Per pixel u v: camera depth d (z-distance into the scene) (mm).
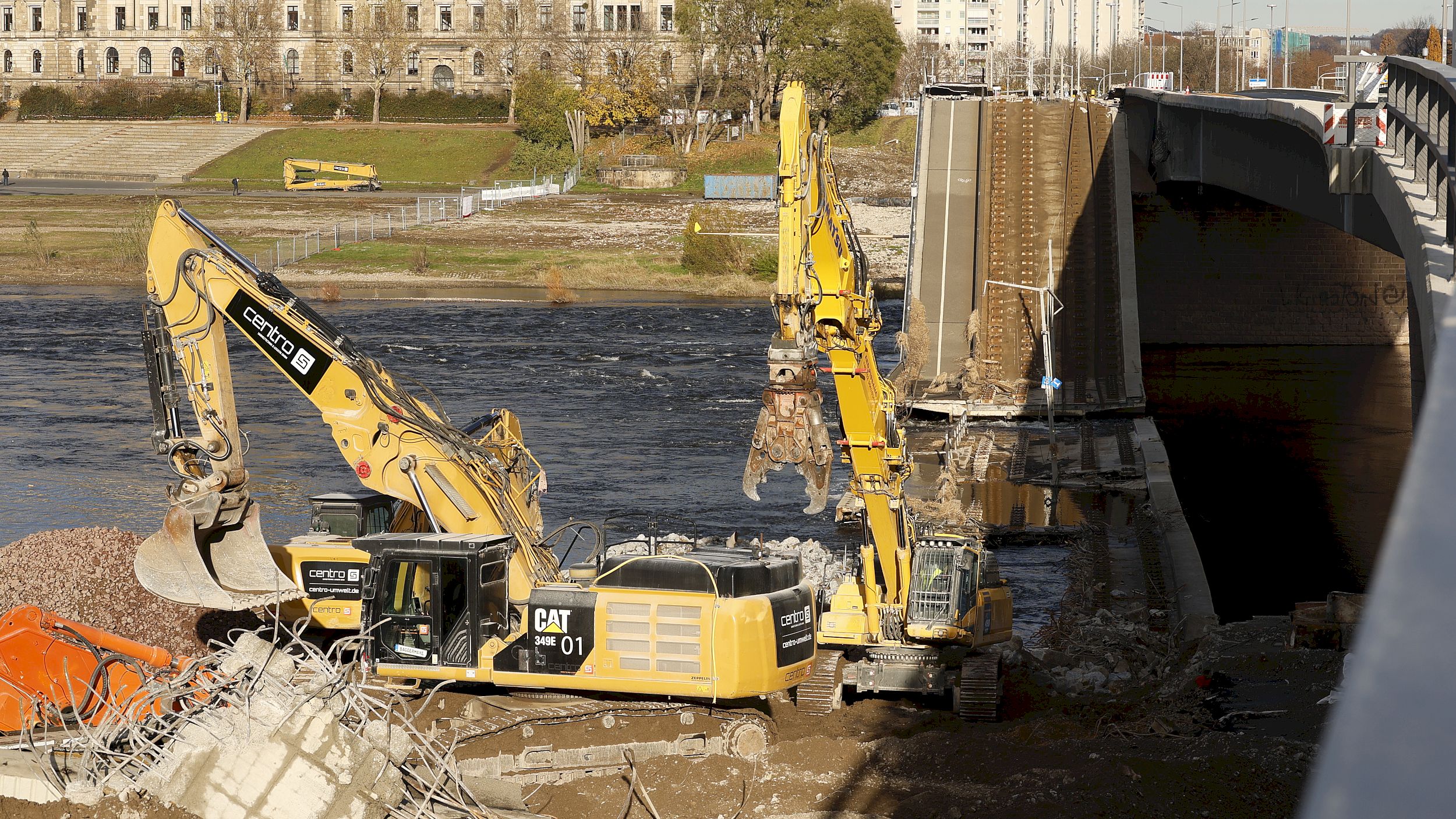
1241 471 66812
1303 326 118500
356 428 27938
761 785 23031
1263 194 65750
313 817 18609
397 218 176250
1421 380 33062
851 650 30859
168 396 26484
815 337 26406
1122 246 84375
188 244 26766
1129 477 60125
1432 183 34312
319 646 31188
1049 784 21625
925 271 86750
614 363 97000
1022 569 47094
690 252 151000
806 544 46750
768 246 153625
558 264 151875
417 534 27562
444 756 21266
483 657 25156
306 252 152625
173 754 18797
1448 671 2129
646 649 24484
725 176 192875
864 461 29562
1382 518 56281
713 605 24266
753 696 24781
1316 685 27484
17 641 22875
